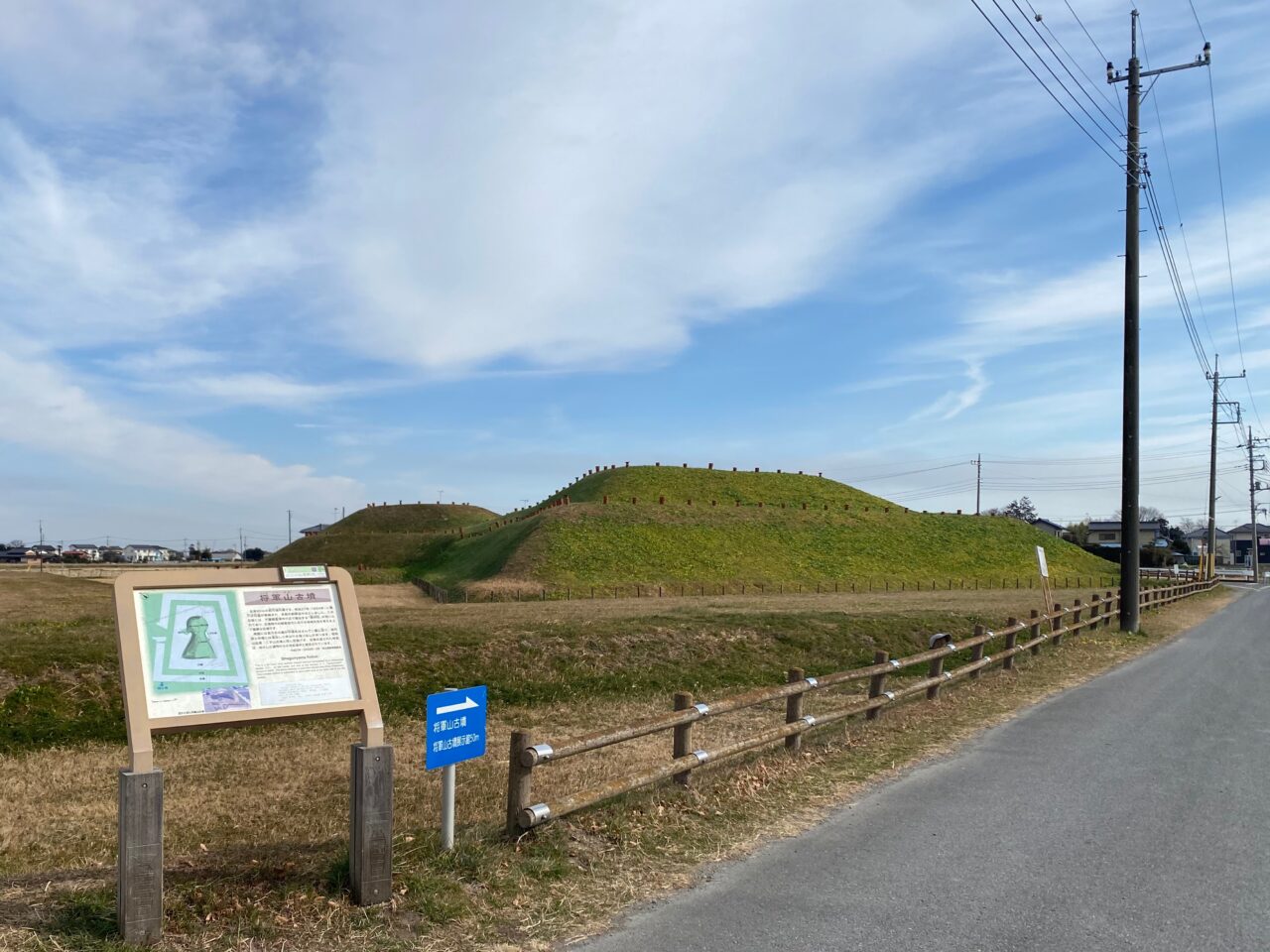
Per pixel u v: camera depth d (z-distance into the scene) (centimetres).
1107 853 623
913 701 1257
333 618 514
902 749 970
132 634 454
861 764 900
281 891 498
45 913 454
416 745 1113
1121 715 1174
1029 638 1878
